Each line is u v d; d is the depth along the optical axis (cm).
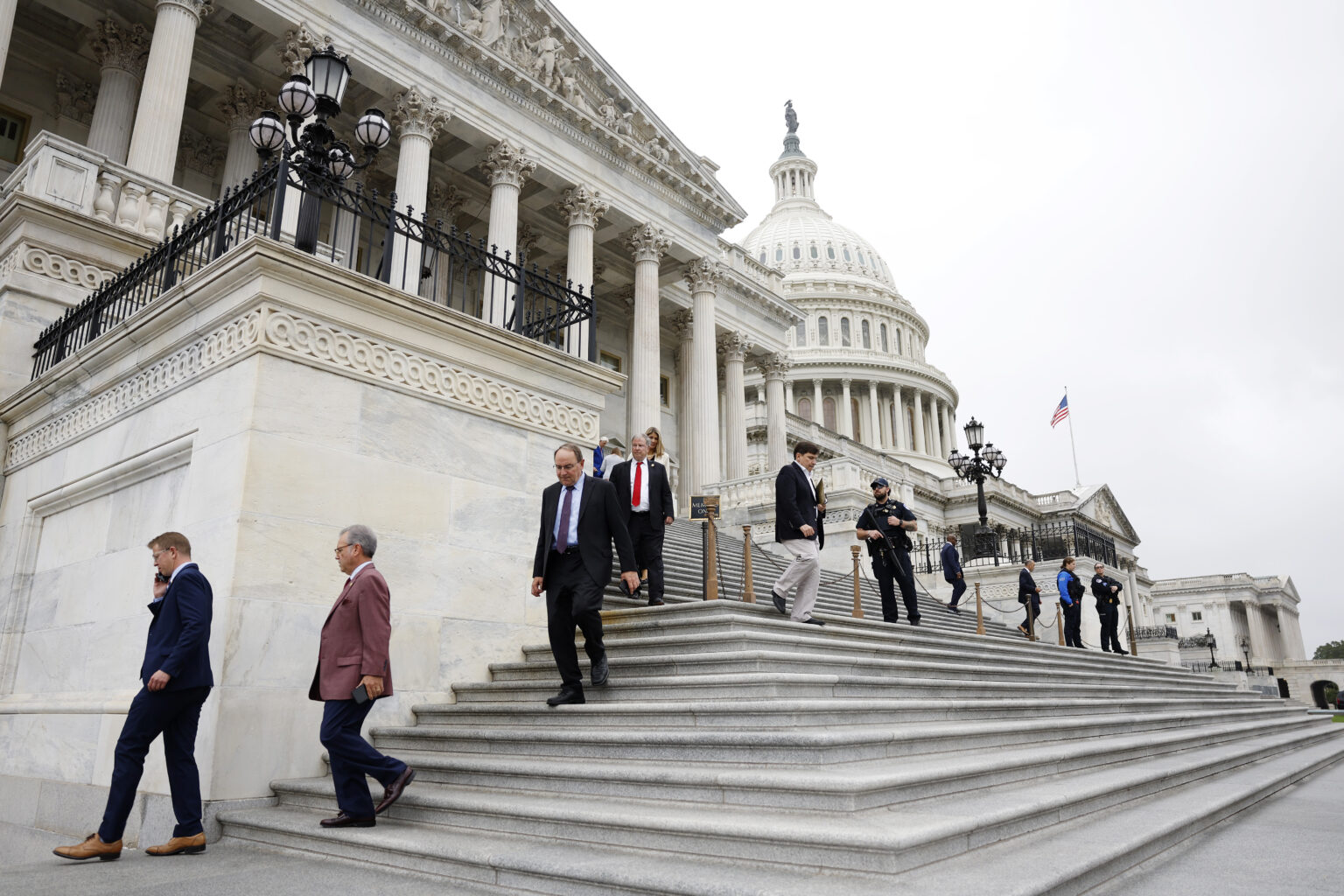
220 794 593
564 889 401
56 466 921
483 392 833
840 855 380
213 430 690
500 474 835
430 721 715
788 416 5309
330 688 541
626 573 664
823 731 523
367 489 721
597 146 2930
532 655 812
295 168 747
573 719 631
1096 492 6762
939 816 436
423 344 784
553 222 3209
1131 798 657
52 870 490
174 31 1900
